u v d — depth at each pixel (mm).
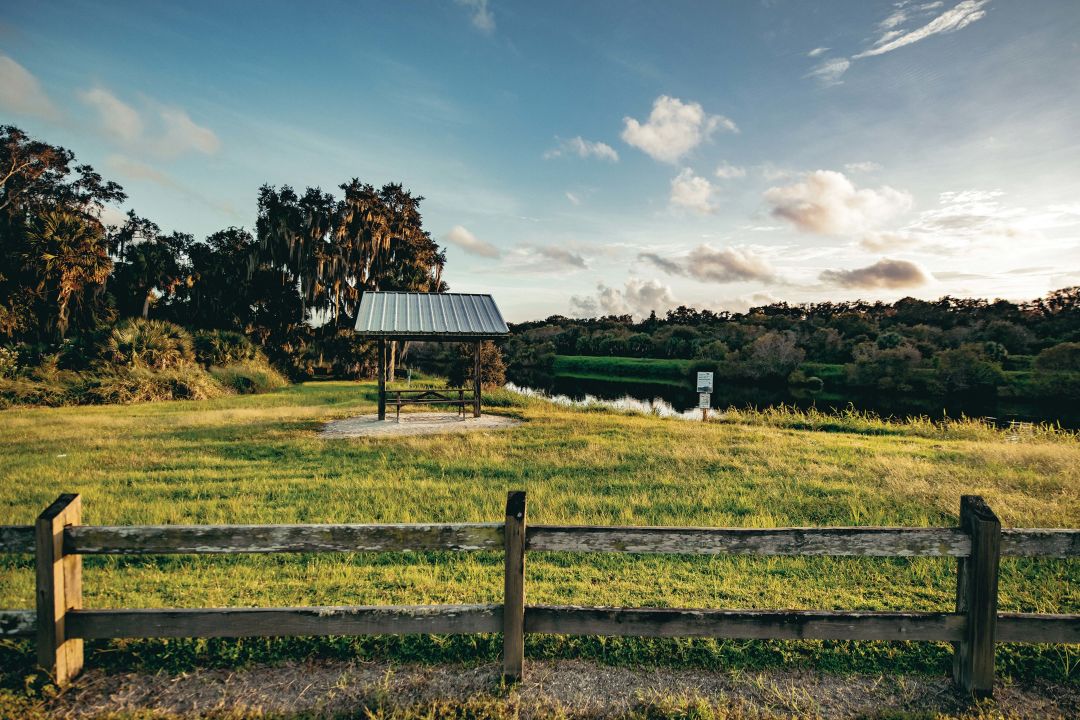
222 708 3150
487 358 30953
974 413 27125
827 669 3613
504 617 3359
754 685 3438
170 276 39438
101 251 29562
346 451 11367
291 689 3342
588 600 4633
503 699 3244
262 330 39250
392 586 4898
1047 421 23750
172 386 23984
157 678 3428
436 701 3221
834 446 11969
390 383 34125
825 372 49062
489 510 7207
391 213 41812
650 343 84688
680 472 9430
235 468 9797
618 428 14867
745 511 7344
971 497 3377
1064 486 8125
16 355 22297
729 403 32656
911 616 3305
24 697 3172
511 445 12039
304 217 39375
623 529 3357
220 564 5398
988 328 52688
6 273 26875
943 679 3494
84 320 31234
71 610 3330
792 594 4785
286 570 5258
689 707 3191
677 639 3918
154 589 4723
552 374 66438
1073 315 53219
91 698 3217
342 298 40500
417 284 41312
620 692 3340
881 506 7441
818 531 3328
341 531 3352
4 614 3264
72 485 8375
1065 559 5480
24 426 14555
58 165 39750
